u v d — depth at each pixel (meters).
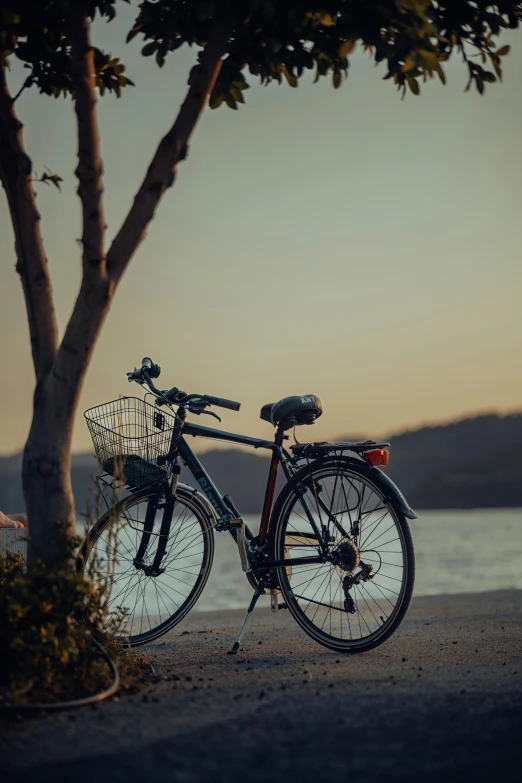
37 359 4.22
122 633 4.57
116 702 3.49
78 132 4.07
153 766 2.64
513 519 171.75
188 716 3.22
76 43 4.04
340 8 4.09
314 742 2.87
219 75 4.69
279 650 4.98
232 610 8.27
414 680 3.82
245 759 2.70
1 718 3.24
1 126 4.21
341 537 4.79
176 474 4.93
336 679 3.88
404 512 4.65
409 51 3.90
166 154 4.22
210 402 5.00
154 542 4.93
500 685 3.69
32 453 4.11
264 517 5.04
